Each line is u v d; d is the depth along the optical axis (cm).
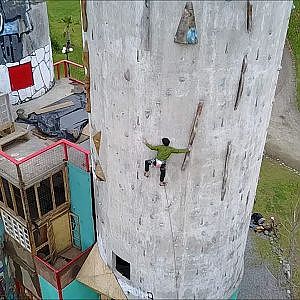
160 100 1132
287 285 2166
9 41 1906
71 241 1897
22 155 1712
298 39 4622
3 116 1766
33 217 1692
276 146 3222
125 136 1243
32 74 2044
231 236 1476
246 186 1384
